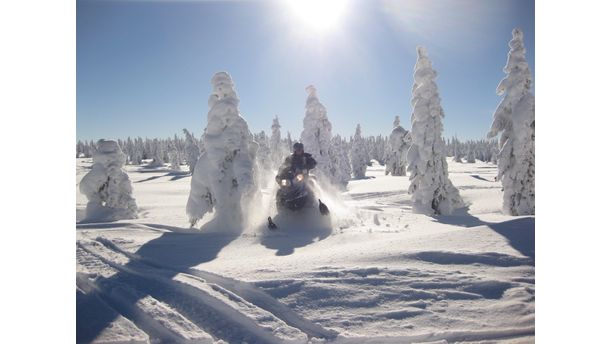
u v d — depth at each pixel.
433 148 19.20
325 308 4.71
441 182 19.12
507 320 4.45
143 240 8.95
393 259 6.23
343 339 4.16
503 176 17.61
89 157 69.94
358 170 59.81
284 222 11.31
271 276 5.58
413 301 4.81
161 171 70.88
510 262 5.91
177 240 9.05
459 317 4.50
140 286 5.47
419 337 4.18
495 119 17.64
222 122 11.89
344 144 62.91
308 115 32.66
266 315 4.54
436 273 5.55
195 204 11.84
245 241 8.97
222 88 12.08
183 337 4.16
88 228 10.70
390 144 55.06
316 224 11.25
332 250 7.32
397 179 42.84
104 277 5.84
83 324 4.46
